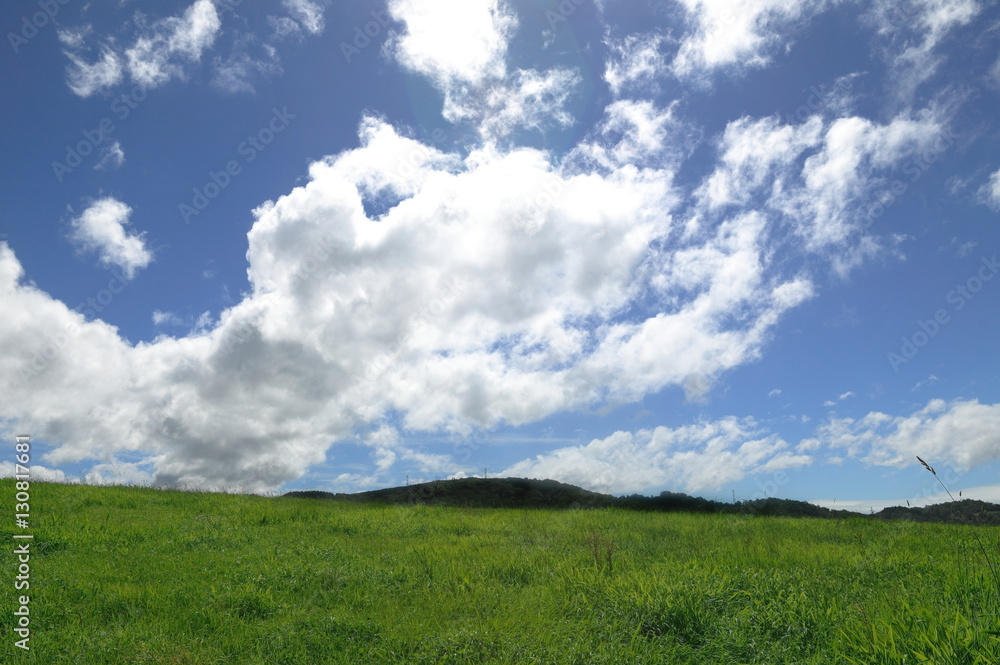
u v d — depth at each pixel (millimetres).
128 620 6516
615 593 6949
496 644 5461
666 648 5527
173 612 6695
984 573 6348
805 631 5660
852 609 5945
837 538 13273
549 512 19766
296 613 6664
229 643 5812
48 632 5977
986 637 4383
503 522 16203
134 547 10578
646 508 25078
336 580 8219
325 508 17562
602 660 5168
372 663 5312
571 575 8000
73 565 8820
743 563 8914
